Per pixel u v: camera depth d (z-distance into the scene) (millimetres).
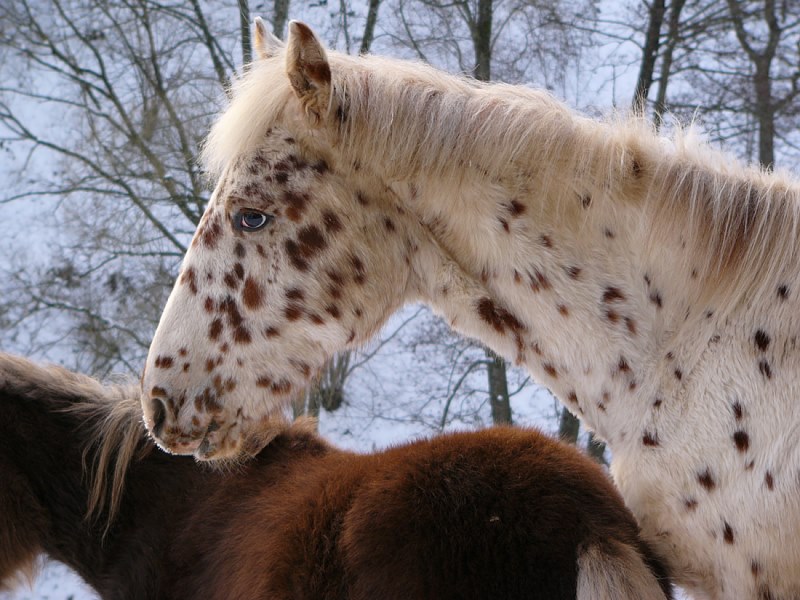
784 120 10516
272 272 2852
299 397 2986
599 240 2740
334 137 2787
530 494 2795
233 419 2916
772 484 2479
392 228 2881
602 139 2742
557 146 2721
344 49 10023
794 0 10664
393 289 2928
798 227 2582
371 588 2787
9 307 11102
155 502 3668
